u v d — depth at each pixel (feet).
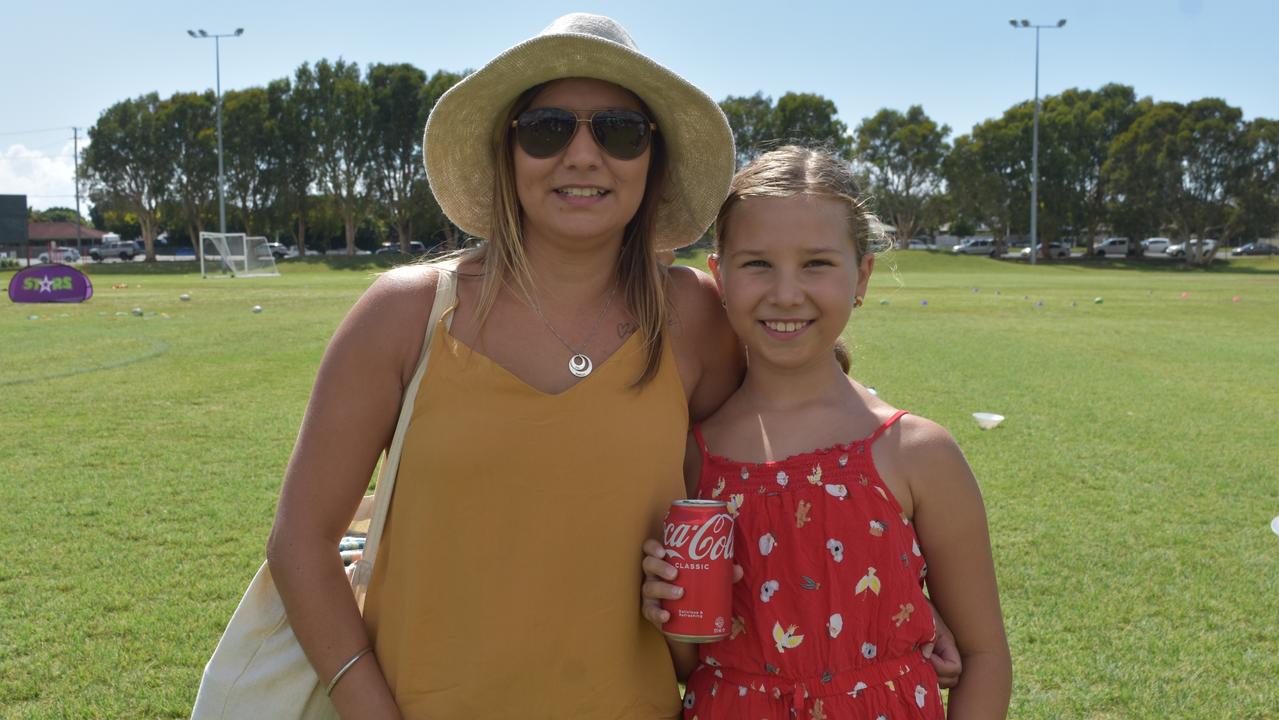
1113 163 204.54
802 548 6.02
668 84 6.13
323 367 5.82
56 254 225.97
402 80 201.16
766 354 6.31
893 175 235.61
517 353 5.86
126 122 205.05
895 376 37.04
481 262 6.15
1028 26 192.34
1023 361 41.96
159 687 11.84
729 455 6.42
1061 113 217.77
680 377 6.31
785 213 6.12
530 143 5.87
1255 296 93.04
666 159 6.64
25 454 23.41
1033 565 16.29
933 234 298.76
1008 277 144.66
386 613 5.86
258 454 23.53
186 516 18.52
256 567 15.83
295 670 6.08
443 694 5.67
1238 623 14.01
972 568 6.25
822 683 5.95
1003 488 20.97
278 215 209.36
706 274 7.05
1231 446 25.18
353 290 96.68
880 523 5.99
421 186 205.67
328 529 5.80
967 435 26.35
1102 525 18.44
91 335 50.70
